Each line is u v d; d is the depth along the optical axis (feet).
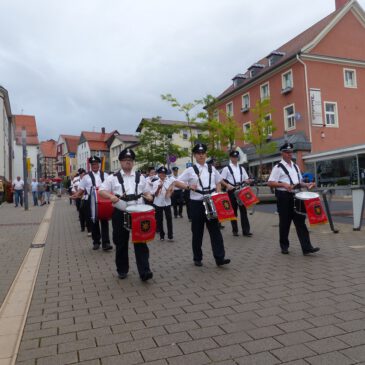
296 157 91.45
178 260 23.61
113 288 17.98
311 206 21.85
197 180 21.42
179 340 11.89
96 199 23.54
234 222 31.81
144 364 10.48
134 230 17.79
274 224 37.68
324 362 10.15
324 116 97.91
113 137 225.76
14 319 14.23
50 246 30.30
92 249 28.68
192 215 21.59
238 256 23.65
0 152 102.68
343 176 76.28
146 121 124.98
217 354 10.87
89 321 13.83
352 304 14.25
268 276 18.62
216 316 13.73
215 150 97.96
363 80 104.22
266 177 91.30
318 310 13.80
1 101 104.37
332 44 101.19
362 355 10.45
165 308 14.83
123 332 12.71
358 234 29.07
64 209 72.33
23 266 23.06
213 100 98.48
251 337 11.85
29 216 57.11
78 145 261.85
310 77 97.35
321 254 22.84
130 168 19.54
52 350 11.60
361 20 105.19
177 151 122.93
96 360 10.84
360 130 102.53
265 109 100.53
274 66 104.99
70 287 18.40
